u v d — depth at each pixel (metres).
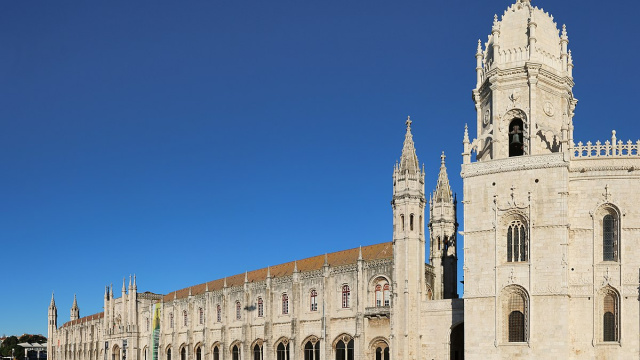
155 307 139.62
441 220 94.44
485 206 69.81
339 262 97.62
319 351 94.62
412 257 81.62
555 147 70.69
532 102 69.75
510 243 68.44
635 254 64.56
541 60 71.62
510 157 69.12
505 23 74.06
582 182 67.25
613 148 66.88
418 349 78.94
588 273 65.69
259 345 106.69
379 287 88.25
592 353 64.38
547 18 74.19
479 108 74.88
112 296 158.25
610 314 65.00
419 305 80.31
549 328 64.75
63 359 191.50
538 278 65.94
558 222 66.00
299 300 99.19
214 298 118.94
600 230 66.31
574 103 76.06
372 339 87.12
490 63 73.69
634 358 63.00
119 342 149.38
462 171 71.62
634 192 65.56
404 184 83.62
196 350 123.31
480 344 67.88
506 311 67.44
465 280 69.81
